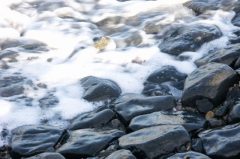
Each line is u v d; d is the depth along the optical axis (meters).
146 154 4.66
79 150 4.80
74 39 6.47
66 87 5.65
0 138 5.11
